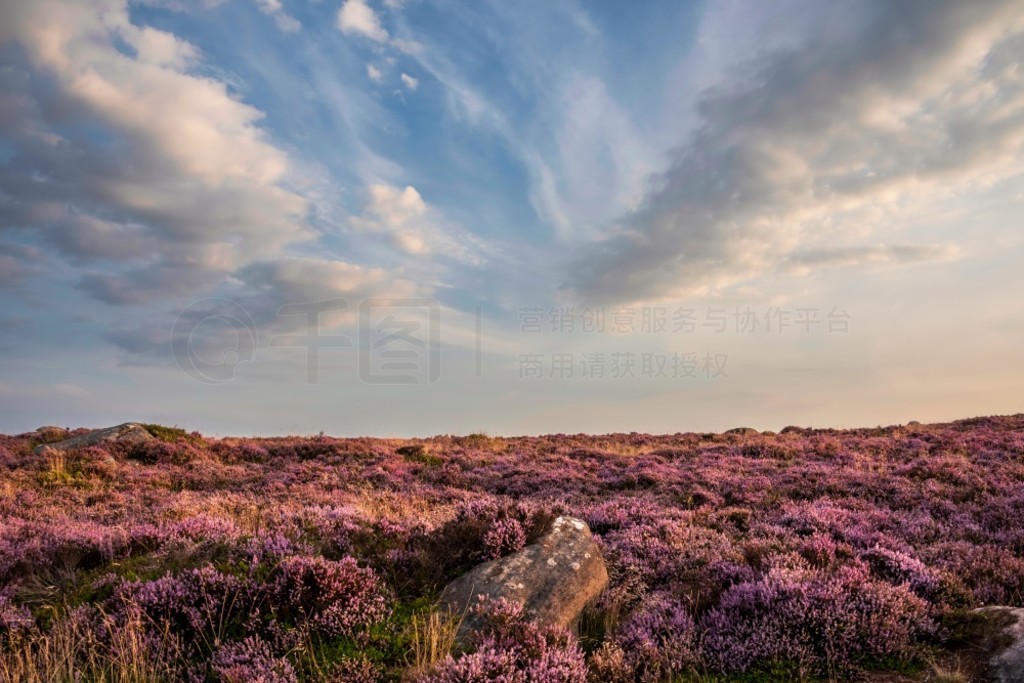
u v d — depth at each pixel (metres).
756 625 5.98
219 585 6.16
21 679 4.97
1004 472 15.31
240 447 25.14
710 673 5.54
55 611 6.08
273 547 7.27
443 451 24.89
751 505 13.61
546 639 5.62
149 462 21.58
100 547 8.26
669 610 6.63
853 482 15.09
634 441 31.41
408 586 7.07
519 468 20.19
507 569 6.94
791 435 30.89
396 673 5.17
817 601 6.12
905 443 22.67
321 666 5.20
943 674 5.20
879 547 8.21
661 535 10.06
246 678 4.83
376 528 8.89
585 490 16.84
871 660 5.59
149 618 5.72
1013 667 5.16
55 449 20.98
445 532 8.23
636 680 5.48
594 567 7.32
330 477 18.70
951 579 7.10
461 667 4.82
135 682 4.88
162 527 9.04
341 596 6.12
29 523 10.45
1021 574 7.29
